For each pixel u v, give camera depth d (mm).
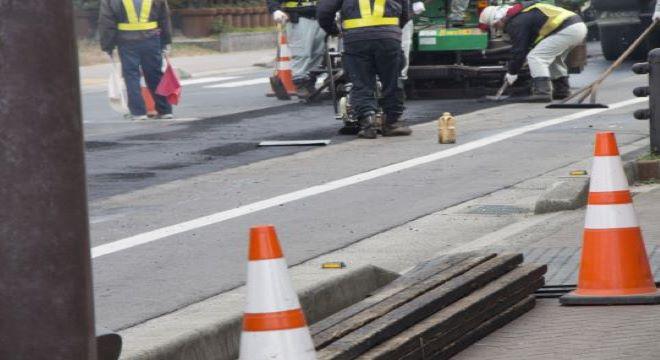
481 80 33719
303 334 7703
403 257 14922
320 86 34000
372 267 12688
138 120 30984
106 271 14359
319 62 34062
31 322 6867
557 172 20688
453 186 19719
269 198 19125
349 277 12172
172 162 23281
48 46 6816
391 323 9766
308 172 21531
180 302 12648
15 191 6816
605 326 11000
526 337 10867
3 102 6793
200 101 35812
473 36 32406
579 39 31000
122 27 30891
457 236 16109
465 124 27297
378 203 18469
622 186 11883
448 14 34219
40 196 6828
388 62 25234
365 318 9906
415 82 33812
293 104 33625
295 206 18391
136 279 13867
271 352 7609
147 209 18531
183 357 9828
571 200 17156
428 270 11773
